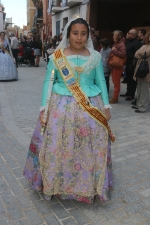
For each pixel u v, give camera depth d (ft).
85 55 7.61
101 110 7.71
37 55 46.39
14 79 31.01
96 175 7.71
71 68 7.41
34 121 16.06
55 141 7.41
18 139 13.05
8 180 9.40
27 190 8.82
